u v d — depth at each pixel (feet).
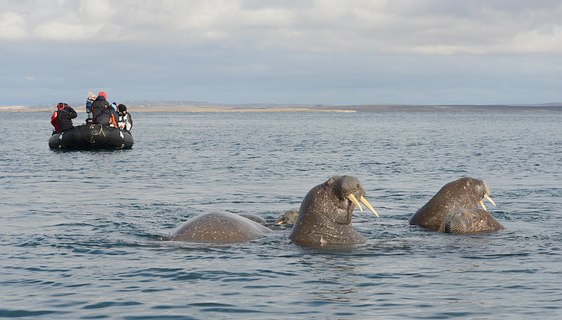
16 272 34.81
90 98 132.87
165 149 141.49
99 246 40.96
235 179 82.74
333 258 38.09
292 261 37.35
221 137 203.00
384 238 43.57
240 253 39.09
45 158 114.11
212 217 43.62
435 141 181.88
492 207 57.77
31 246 41.04
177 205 60.08
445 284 32.89
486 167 99.91
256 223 45.55
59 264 36.50
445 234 44.93
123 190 71.61
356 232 42.68
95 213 54.95
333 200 41.83
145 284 32.81
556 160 113.70
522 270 35.47
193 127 306.96
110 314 28.37
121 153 127.44
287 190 71.51
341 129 288.71
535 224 48.98
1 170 93.20
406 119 540.93
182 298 30.63
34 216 53.16
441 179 82.58
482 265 36.58
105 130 129.39
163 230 46.55
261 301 30.19
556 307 29.07
